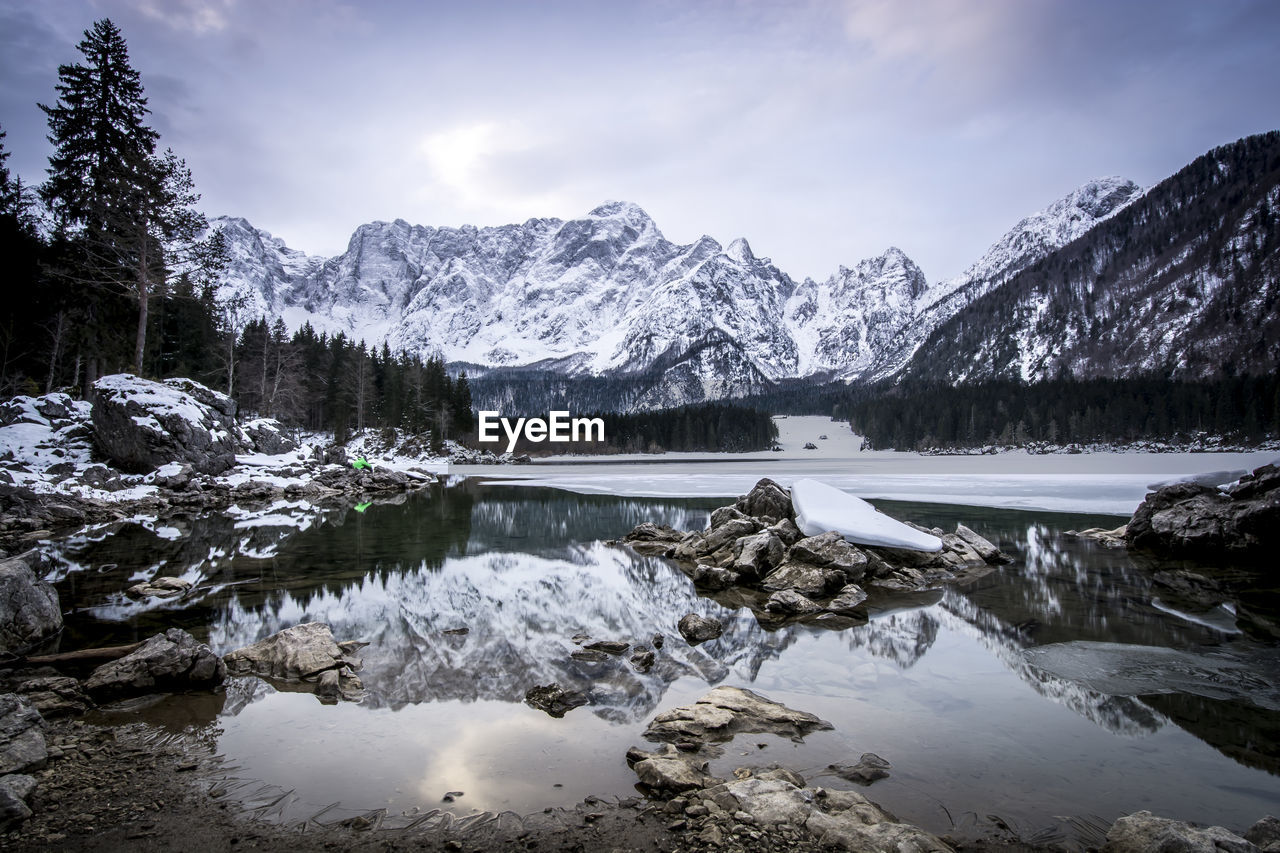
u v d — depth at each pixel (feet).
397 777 17.29
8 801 14.87
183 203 119.03
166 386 107.96
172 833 14.43
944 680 25.72
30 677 25.14
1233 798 16.34
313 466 134.82
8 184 119.55
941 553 50.96
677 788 16.42
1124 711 22.34
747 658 28.78
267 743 19.43
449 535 67.51
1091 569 49.14
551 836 14.38
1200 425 366.43
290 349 221.25
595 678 25.86
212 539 62.34
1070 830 14.84
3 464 84.28
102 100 114.11
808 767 18.07
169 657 24.54
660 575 48.62
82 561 50.55
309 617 34.86
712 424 496.23
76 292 116.06
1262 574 46.57
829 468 226.79
